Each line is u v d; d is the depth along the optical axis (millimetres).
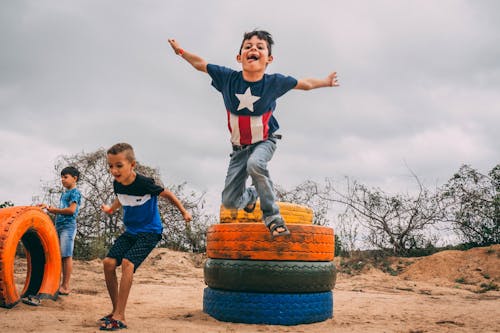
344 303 6480
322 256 4984
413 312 5660
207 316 4977
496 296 7773
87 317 4441
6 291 4602
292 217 5812
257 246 4770
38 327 3814
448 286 9906
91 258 12789
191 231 14594
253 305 4695
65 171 6004
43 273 5312
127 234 4422
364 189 13664
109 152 4246
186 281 9531
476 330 4512
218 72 4406
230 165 4613
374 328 4555
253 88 4281
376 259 12781
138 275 10508
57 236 5457
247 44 4336
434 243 13508
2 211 4930
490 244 12852
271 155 4438
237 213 5641
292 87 4375
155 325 4164
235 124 4348
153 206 4426
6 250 4602
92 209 13727
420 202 13383
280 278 4699
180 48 4473
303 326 4645
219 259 4977
